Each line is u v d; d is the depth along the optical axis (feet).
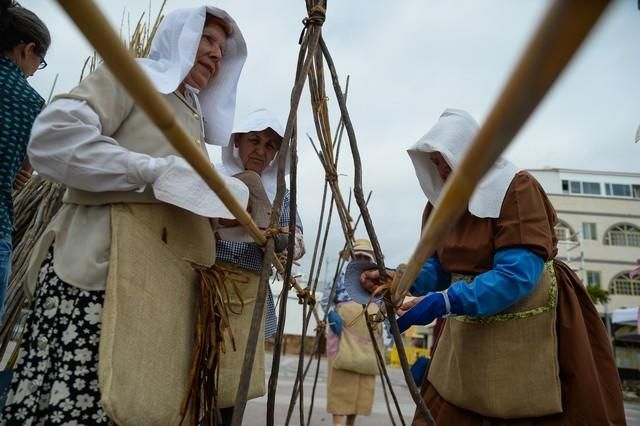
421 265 3.32
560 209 85.30
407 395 24.09
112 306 3.65
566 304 5.31
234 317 5.88
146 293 3.97
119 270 3.78
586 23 1.16
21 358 4.02
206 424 4.61
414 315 4.95
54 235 4.12
